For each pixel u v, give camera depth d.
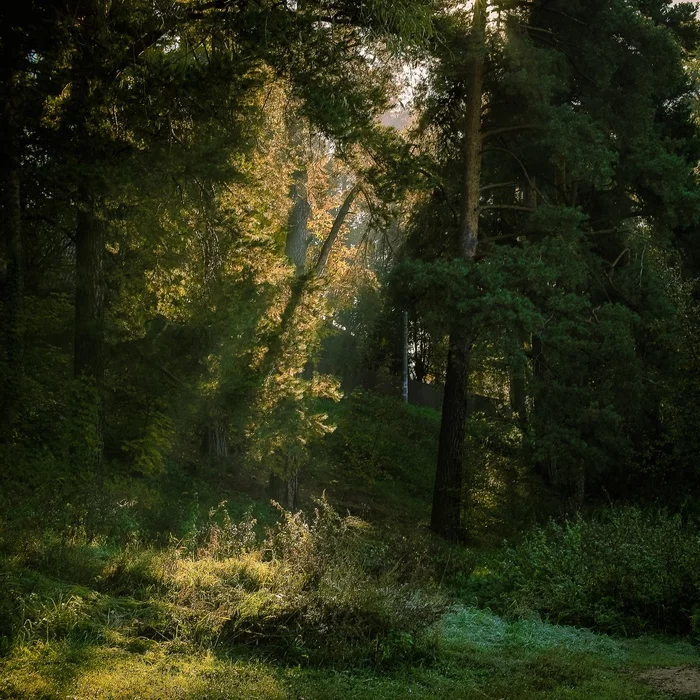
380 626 8.80
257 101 20.67
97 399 18.91
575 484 27.69
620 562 13.55
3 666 6.43
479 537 26.33
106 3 17.69
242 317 20.95
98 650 7.07
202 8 18.77
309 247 29.06
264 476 28.62
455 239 29.36
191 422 25.08
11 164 17.31
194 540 11.71
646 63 27.25
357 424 39.44
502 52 27.05
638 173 28.09
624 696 7.79
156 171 18.06
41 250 23.97
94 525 12.63
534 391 26.22
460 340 26.53
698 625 11.80
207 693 6.48
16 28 16.52
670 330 27.22
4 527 9.98
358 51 19.05
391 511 30.80
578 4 27.08
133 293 20.70
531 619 12.45
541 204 29.59
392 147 20.53
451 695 7.41
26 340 21.41
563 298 25.55
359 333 47.03
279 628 8.35
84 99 17.28
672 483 27.52
